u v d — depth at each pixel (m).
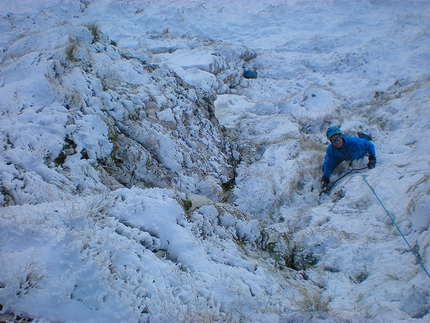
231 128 8.45
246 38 13.84
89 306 2.72
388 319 3.15
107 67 6.49
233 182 6.83
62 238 2.99
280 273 3.96
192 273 3.34
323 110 9.41
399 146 7.17
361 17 14.05
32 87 5.06
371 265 4.13
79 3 14.04
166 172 5.84
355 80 11.09
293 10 15.12
